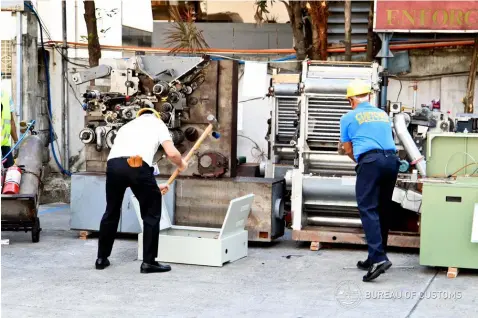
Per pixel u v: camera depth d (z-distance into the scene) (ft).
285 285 20.42
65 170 35.68
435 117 26.63
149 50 36.09
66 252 24.49
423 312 17.90
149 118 22.35
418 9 29.86
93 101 26.61
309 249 25.32
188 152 25.49
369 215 20.84
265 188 25.23
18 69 33.37
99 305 18.43
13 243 25.86
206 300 18.90
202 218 25.90
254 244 26.17
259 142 36.04
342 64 25.45
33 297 19.12
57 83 35.68
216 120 25.09
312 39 33.76
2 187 25.50
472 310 18.08
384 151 20.95
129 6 38.60
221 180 25.79
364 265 22.22
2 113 28.48
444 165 24.39
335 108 24.88
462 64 33.47
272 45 38.09
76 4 36.91
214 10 38.99
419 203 24.06
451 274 21.35
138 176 21.50
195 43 36.35
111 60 26.61
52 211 32.63
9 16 33.40
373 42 33.42
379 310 18.04
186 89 26.48
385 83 28.22
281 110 30.76
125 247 25.43
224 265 22.82
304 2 34.01
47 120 35.63
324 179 24.89
